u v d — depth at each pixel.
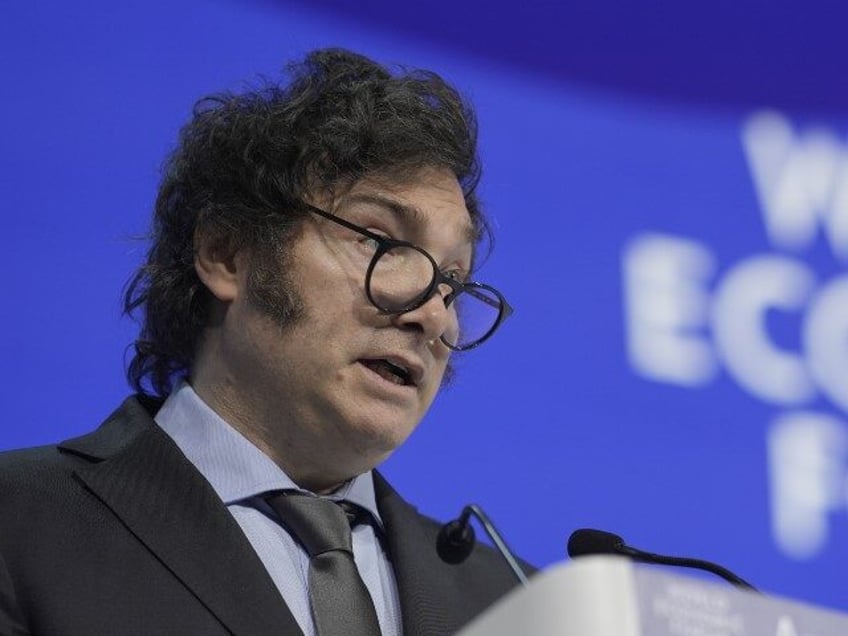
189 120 7.11
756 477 9.61
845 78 10.64
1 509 5.59
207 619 5.39
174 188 6.87
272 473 6.12
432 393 6.37
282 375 6.13
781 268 10.06
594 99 10.14
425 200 6.33
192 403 6.33
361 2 9.61
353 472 6.32
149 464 5.90
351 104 6.48
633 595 3.47
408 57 9.68
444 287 6.29
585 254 9.78
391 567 6.30
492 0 10.02
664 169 10.12
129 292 7.06
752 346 9.86
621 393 9.55
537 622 3.49
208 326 6.55
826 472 9.72
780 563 9.48
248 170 6.48
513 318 9.47
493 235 7.48
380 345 6.11
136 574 5.46
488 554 6.92
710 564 5.71
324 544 5.97
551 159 9.90
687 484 9.49
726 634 3.62
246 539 5.70
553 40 10.16
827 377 9.91
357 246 6.21
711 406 9.68
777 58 10.58
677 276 9.90
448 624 6.09
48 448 6.04
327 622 5.72
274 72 9.19
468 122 6.84
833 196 10.32
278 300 6.14
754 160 10.28
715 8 10.58
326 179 6.30
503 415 9.25
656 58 10.37
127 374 6.96
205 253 6.54
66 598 5.33
